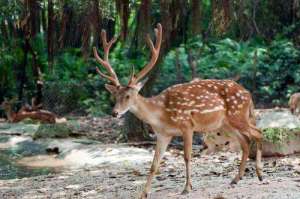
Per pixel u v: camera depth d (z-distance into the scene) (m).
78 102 23.88
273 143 11.65
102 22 15.73
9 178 12.16
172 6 15.27
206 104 8.75
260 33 26.77
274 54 25.41
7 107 20.98
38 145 16.16
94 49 8.95
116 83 8.66
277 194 7.96
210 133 13.31
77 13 15.52
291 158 11.55
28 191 10.06
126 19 15.07
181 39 24.61
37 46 24.88
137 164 12.46
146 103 8.57
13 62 24.83
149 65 8.77
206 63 24.48
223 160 12.08
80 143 15.56
